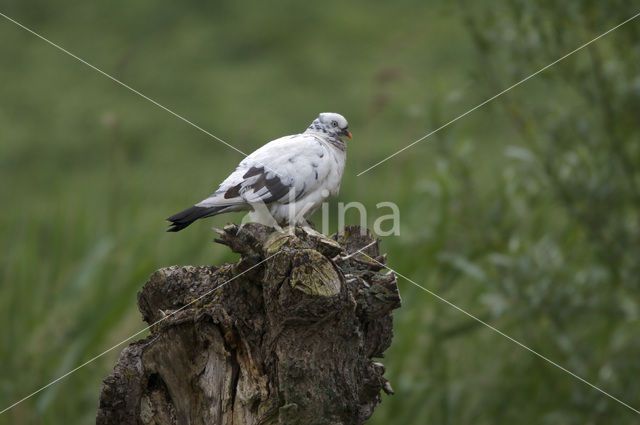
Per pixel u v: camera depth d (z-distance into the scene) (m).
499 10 10.24
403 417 10.92
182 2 27.53
